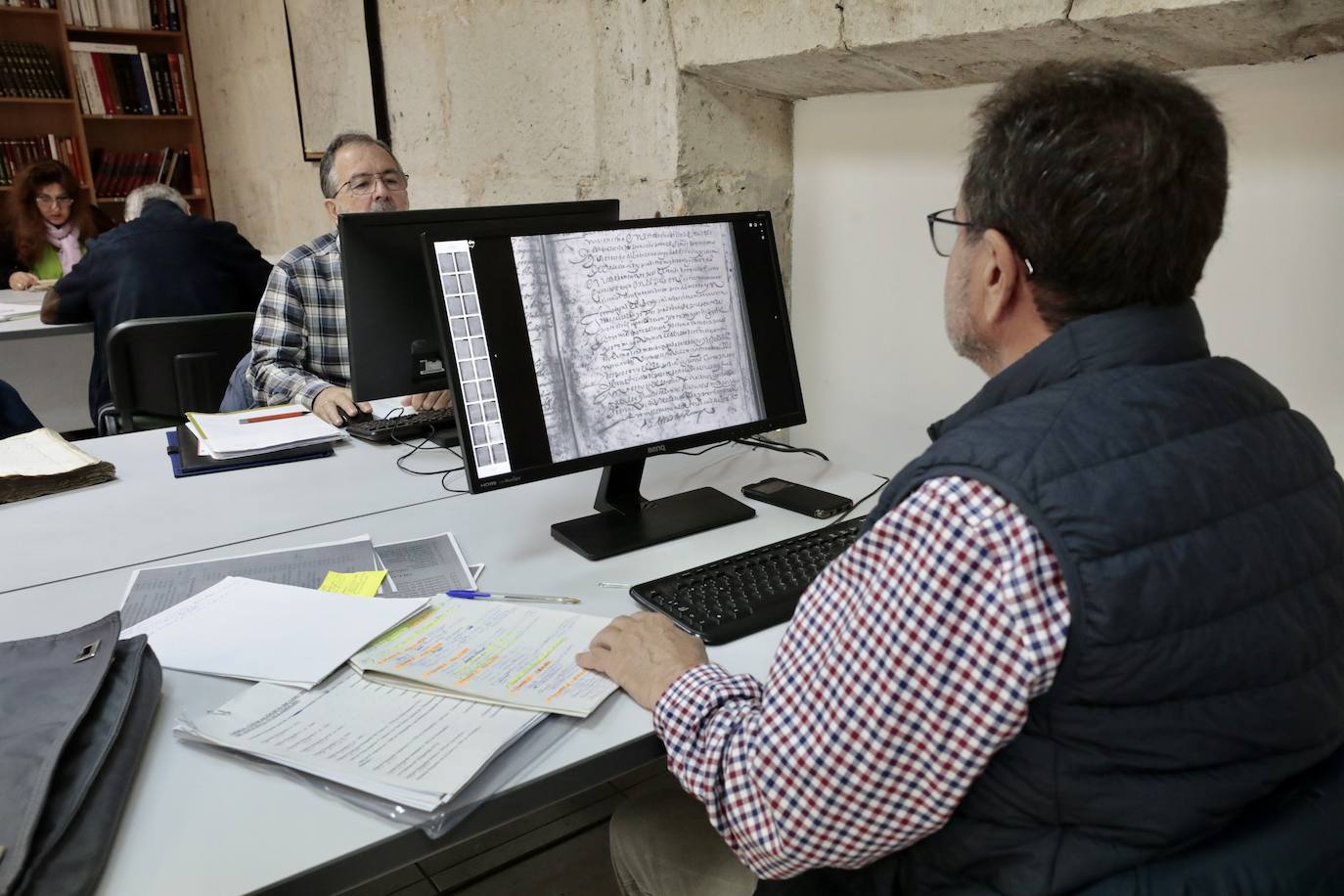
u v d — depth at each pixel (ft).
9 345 11.32
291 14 12.50
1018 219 2.32
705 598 3.68
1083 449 2.10
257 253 10.83
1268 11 3.96
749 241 4.70
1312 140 4.42
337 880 2.40
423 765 2.65
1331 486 2.43
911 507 2.17
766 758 2.38
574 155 8.14
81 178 15.93
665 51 6.85
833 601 2.37
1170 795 2.10
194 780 2.69
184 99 16.65
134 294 9.84
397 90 10.65
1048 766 2.12
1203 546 2.08
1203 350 2.44
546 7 7.98
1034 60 5.12
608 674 3.13
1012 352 2.56
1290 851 2.12
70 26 15.21
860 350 7.04
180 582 3.96
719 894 3.08
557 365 4.12
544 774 2.70
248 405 7.73
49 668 2.93
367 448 5.94
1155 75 2.28
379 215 5.34
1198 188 2.20
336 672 3.20
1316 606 2.23
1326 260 4.45
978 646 2.04
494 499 5.01
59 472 5.12
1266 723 2.13
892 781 2.19
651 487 5.13
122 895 2.26
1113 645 1.98
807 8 5.74
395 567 4.10
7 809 2.32
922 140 6.16
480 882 5.49
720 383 4.59
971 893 2.35
